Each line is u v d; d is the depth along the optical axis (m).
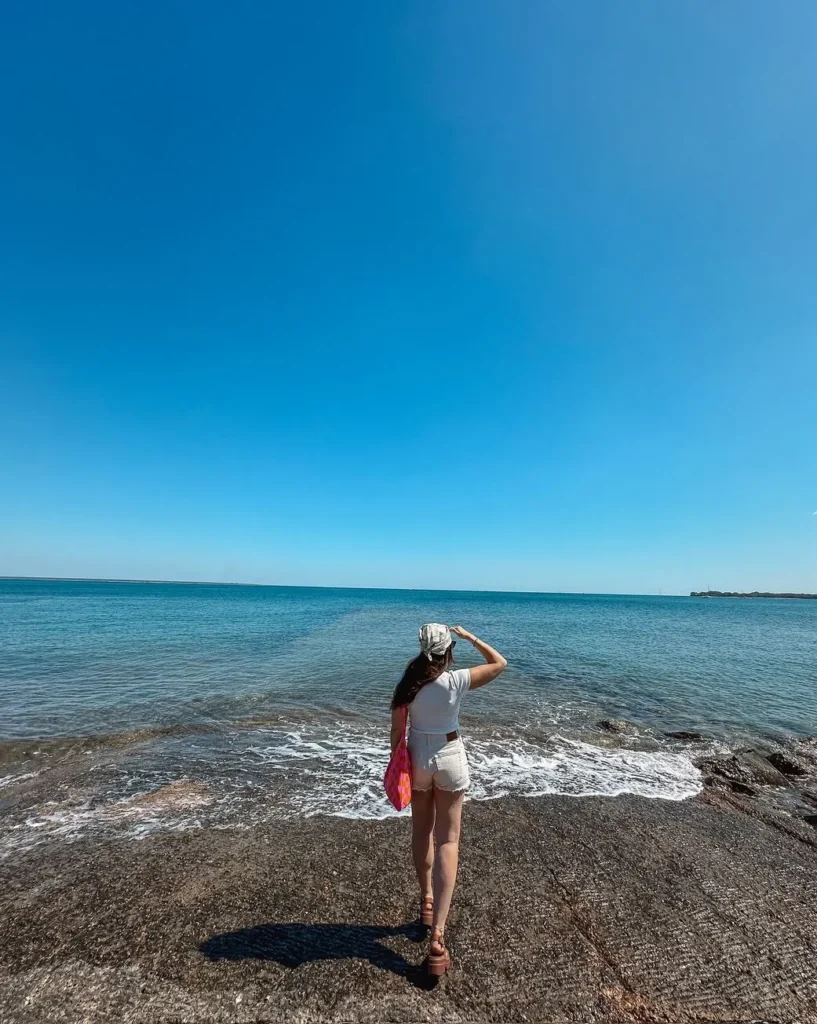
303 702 10.77
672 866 4.38
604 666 16.56
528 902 3.75
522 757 7.52
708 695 12.47
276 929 3.38
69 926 3.40
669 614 57.88
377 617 40.03
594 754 7.80
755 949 3.30
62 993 2.81
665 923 3.55
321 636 24.19
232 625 29.78
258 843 4.66
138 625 27.91
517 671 15.34
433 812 3.43
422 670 3.26
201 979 2.92
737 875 4.26
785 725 9.98
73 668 14.27
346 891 3.85
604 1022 2.70
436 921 2.92
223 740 8.08
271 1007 2.73
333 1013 2.71
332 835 4.84
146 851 4.49
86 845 4.60
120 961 3.06
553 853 4.55
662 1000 2.85
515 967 3.07
